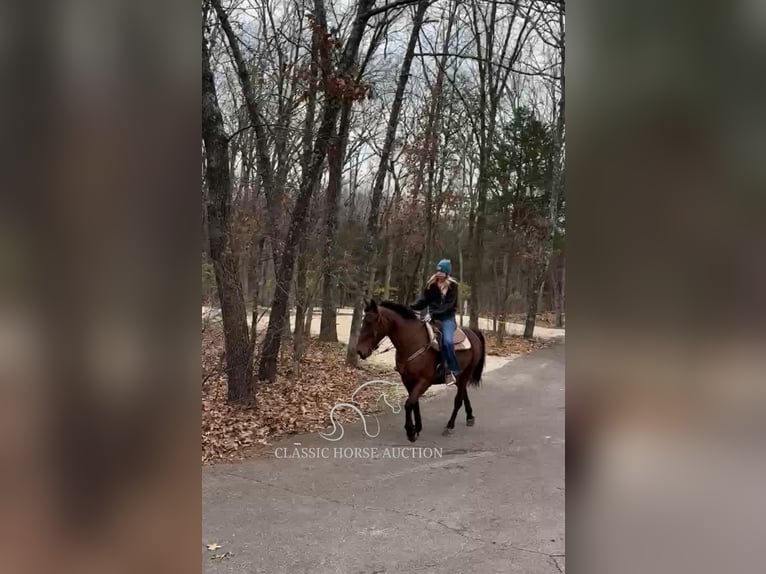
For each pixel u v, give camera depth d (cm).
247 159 733
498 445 519
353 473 442
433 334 546
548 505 371
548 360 985
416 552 304
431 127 1017
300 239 701
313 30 670
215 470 454
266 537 324
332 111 683
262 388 676
